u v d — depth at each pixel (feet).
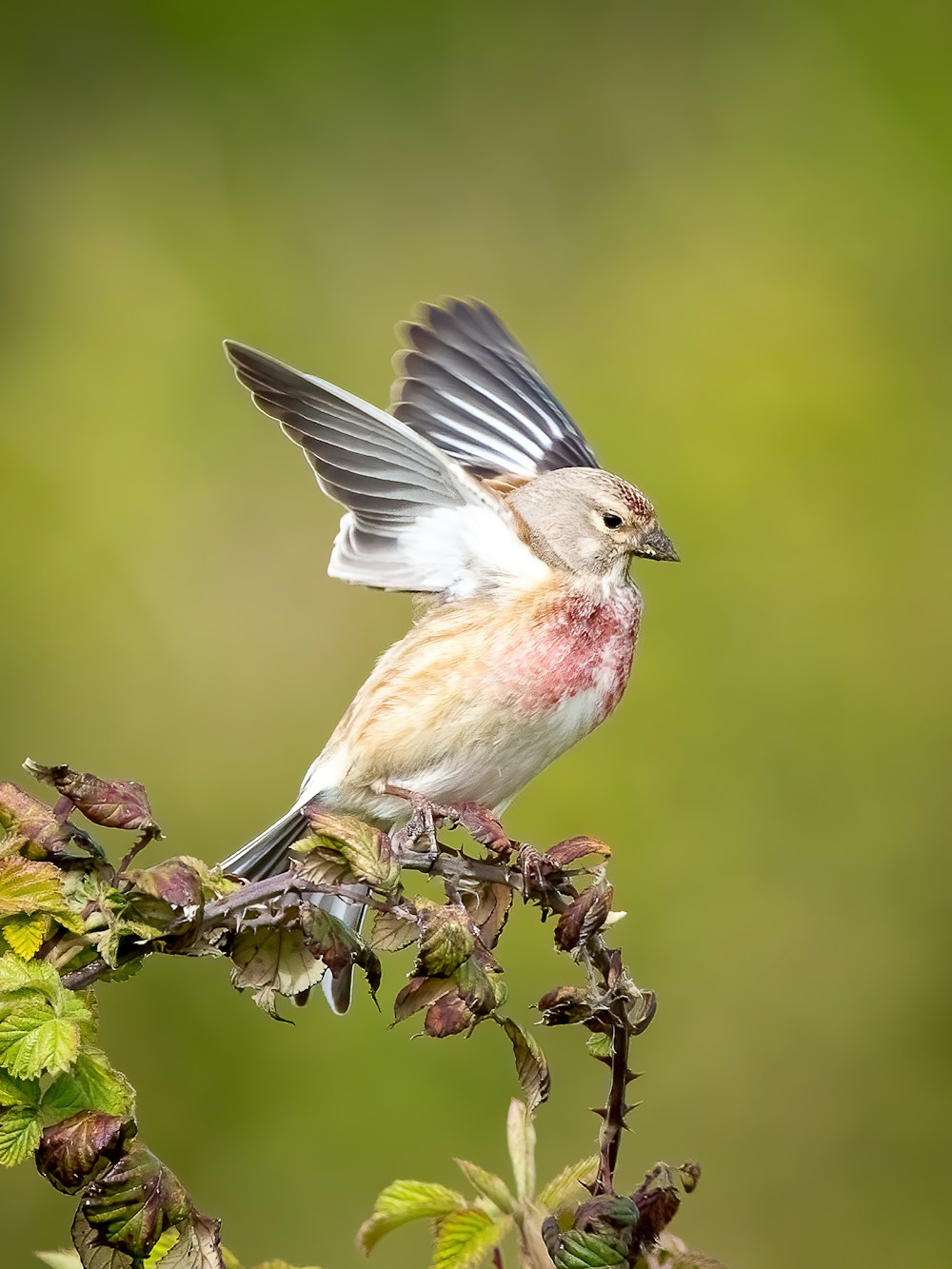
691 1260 14.14
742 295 44.88
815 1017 36.86
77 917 13.25
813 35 49.14
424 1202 14.67
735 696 39.24
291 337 44.86
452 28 49.01
